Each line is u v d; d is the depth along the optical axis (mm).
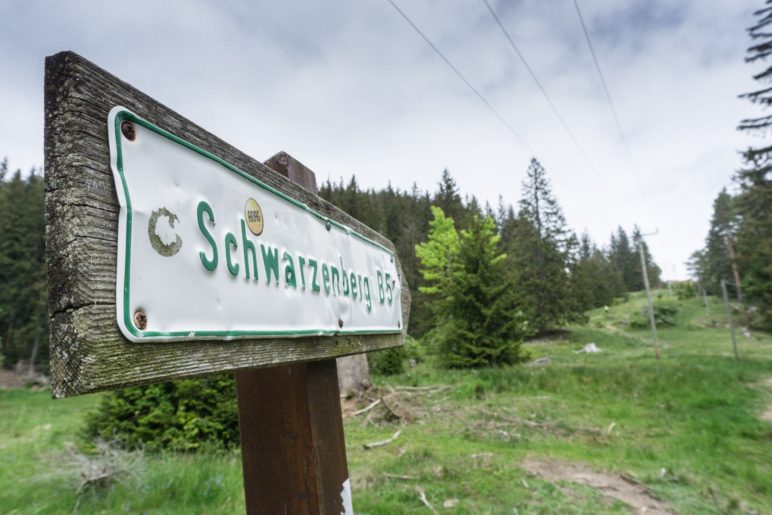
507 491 3992
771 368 12461
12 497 3580
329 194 42938
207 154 881
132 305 665
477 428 6879
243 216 972
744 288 27609
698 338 27141
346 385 9344
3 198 30234
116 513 3279
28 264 27688
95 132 667
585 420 7410
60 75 669
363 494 3877
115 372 633
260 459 1310
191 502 3496
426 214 47125
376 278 1900
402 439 6312
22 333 26078
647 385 9852
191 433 5137
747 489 4230
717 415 7566
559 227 33312
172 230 759
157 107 790
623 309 41062
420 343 22734
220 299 846
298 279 1176
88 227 627
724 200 42094
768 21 20750
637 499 3873
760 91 21078
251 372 1354
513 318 15898
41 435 6906
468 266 16469
